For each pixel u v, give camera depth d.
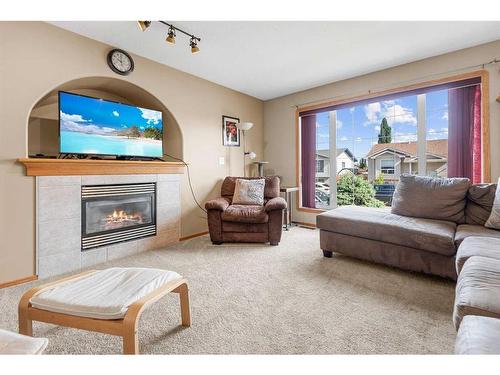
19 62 2.23
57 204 2.42
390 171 3.72
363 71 3.62
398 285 2.10
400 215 2.63
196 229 3.87
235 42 2.79
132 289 1.28
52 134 2.88
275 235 3.28
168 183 3.45
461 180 2.46
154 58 3.21
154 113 3.33
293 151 4.64
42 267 2.33
